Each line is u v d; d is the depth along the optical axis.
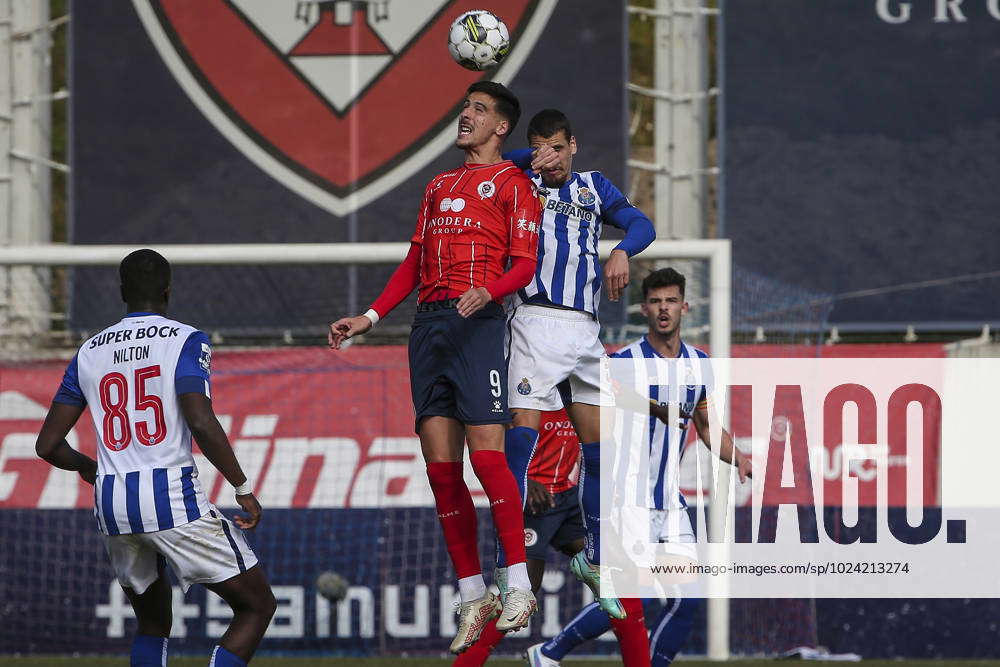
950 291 25.12
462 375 13.98
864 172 25.45
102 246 25.56
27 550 24.75
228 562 14.47
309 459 24.92
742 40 25.94
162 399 14.25
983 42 25.48
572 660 23.84
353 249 23.70
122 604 24.73
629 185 25.88
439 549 24.69
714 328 23.12
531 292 15.00
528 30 26.02
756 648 24.25
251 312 25.95
